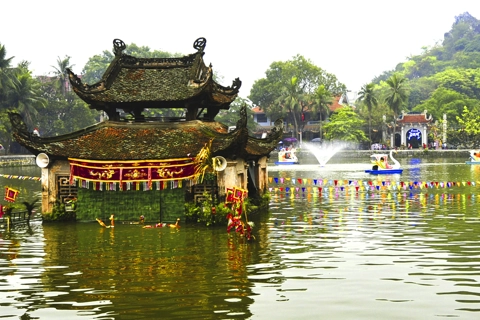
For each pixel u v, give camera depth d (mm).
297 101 149000
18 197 53219
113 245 28469
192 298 19609
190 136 35406
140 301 19375
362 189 56750
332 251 26406
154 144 35094
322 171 86938
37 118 127812
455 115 153125
